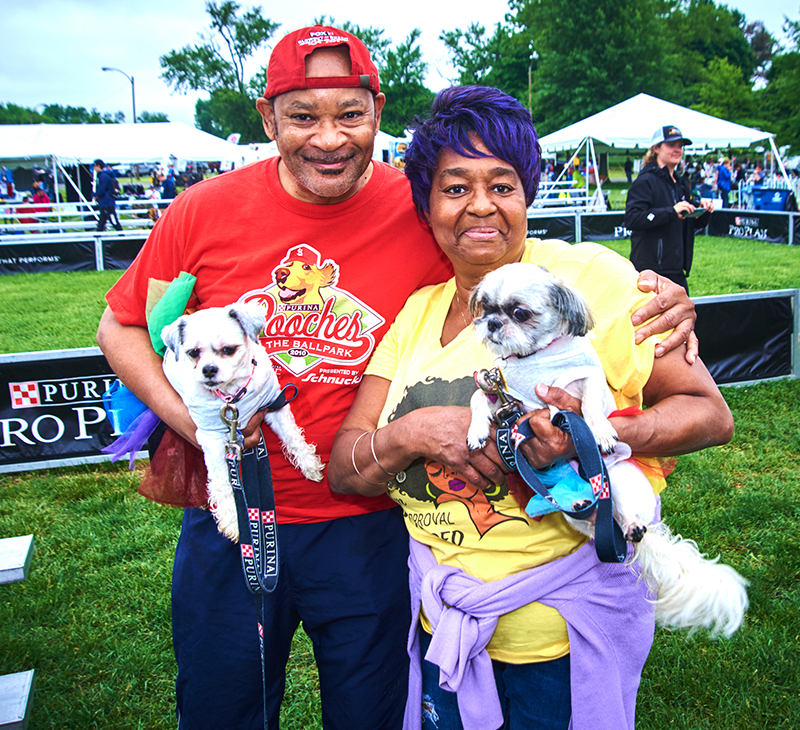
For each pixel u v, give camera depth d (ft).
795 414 19.51
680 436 5.38
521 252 6.43
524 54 213.66
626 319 5.70
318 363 6.58
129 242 52.54
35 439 17.99
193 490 6.77
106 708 9.94
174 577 7.00
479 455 5.33
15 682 9.34
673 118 68.08
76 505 15.96
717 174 93.30
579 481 5.32
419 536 6.25
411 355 6.30
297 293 6.49
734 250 50.29
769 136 67.82
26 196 86.17
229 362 6.11
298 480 6.68
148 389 6.78
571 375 5.39
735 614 5.65
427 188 5.98
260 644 6.51
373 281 6.51
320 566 6.72
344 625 6.74
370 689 6.72
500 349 5.49
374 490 6.09
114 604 12.23
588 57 171.73
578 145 74.38
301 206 6.40
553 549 5.65
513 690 5.82
